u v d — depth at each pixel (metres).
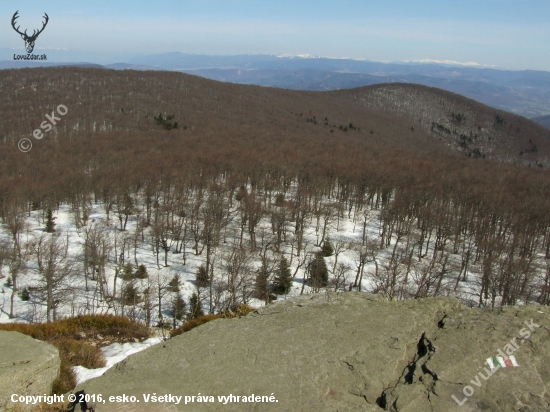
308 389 9.38
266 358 10.52
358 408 8.91
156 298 50.12
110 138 113.00
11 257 53.53
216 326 12.45
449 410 8.57
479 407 8.59
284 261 53.50
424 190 78.69
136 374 10.15
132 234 70.62
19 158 88.38
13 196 68.62
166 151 101.56
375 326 11.69
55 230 68.94
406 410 8.68
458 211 77.94
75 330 20.77
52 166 84.38
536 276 58.28
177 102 172.50
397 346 10.71
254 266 59.62
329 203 84.50
